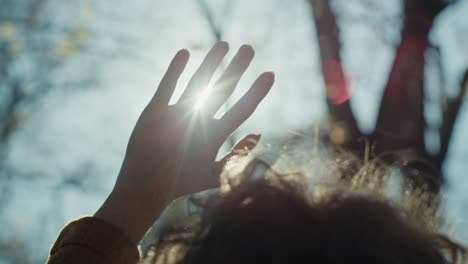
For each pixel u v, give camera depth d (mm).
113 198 1088
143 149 1095
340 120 3514
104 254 1065
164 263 936
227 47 1109
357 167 1144
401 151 3152
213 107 1112
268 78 1128
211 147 1105
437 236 989
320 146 1156
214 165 1106
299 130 1264
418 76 3518
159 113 1103
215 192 948
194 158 1102
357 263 840
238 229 859
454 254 989
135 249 1075
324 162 1110
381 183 1086
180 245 931
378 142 3348
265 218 860
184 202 973
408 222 924
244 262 843
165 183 1091
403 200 1077
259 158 1051
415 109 3457
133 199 1085
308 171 1050
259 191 905
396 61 3547
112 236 1071
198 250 874
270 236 847
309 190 934
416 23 3586
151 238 1015
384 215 893
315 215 867
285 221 856
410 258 874
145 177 1086
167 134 1096
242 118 1114
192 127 1101
